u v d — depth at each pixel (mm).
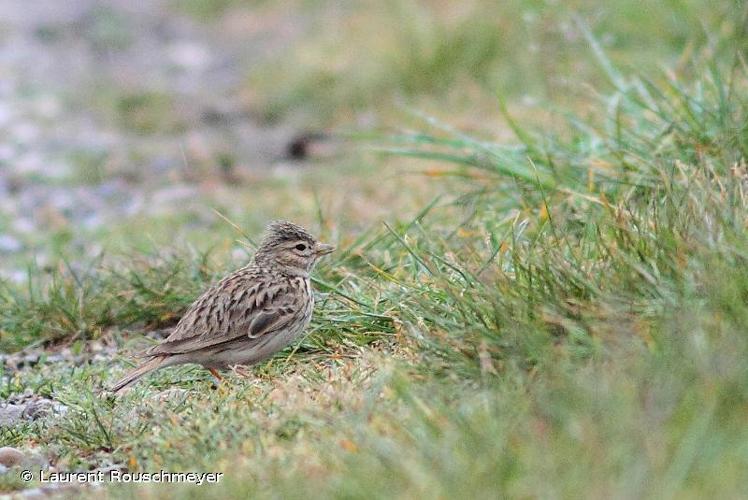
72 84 29062
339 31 27500
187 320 10828
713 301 8406
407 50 24000
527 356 8812
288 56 27516
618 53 18859
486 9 23891
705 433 6949
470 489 6855
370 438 7773
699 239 9109
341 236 13641
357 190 18188
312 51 26781
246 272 11133
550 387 7887
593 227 10945
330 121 24062
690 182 10594
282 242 11195
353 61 25281
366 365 9797
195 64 31125
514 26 23172
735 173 10641
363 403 8680
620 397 7414
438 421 7812
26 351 12969
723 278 8586
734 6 16188
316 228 14953
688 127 13164
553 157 13672
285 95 25516
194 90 28266
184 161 22250
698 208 9734
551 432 7359
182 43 33375
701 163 11547
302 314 10953
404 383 8555
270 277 11031
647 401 7305
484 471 6992
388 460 7320
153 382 11055
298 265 11203
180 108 26625
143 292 13188
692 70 15969
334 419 8500
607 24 19578
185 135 24812
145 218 18719
